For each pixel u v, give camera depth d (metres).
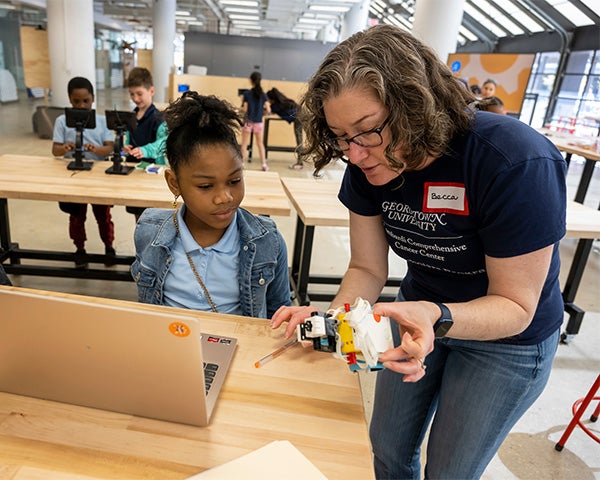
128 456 0.66
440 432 1.08
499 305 0.79
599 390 2.13
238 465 0.64
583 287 3.30
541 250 0.76
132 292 2.75
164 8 12.47
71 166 2.42
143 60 13.55
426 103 0.70
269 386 0.82
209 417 0.73
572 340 2.55
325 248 3.70
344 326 0.75
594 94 8.62
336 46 0.77
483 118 0.81
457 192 0.82
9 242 2.73
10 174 2.23
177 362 0.64
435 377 1.15
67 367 0.70
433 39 6.26
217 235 1.22
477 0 10.28
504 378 0.97
